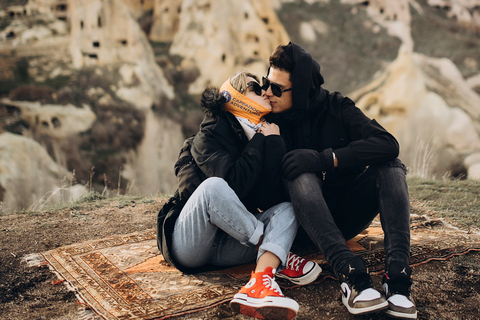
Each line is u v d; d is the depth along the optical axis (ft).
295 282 8.48
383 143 8.26
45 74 84.33
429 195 15.78
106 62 87.25
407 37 122.21
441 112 89.15
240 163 8.31
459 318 7.73
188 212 8.25
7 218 13.74
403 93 91.20
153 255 10.11
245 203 9.00
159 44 100.32
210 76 93.97
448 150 84.33
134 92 83.71
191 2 100.63
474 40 126.62
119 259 9.90
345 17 126.11
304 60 8.73
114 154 74.49
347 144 9.10
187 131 83.46
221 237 8.91
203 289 8.43
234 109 8.93
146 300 8.09
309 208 7.90
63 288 8.94
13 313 8.13
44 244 11.32
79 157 72.33
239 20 100.78
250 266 9.44
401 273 7.43
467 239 10.71
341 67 112.47
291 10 125.59
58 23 94.79
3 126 72.43
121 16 90.27
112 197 16.51
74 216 13.75
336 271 7.64
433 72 105.40
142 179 75.00
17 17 97.30
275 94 8.85
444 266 9.40
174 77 93.45
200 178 8.61
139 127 79.87
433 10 138.00
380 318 7.54
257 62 98.78
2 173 54.80
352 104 9.14
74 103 79.05
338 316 7.70
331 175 8.71
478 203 14.55
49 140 73.20
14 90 78.95
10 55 87.71
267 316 7.23
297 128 9.21
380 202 8.21
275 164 8.44
